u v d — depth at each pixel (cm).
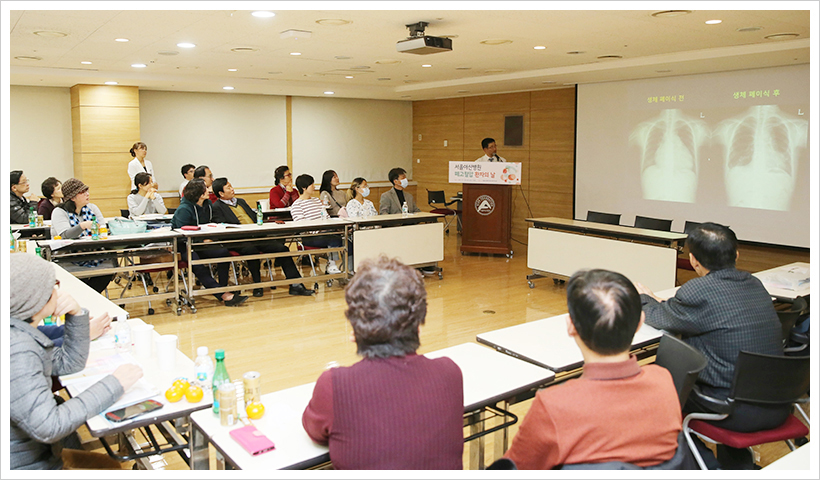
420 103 1277
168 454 306
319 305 604
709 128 801
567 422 143
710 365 247
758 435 233
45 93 935
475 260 848
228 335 508
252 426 192
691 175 827
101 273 518
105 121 922
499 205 853
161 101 1021
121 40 584
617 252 600
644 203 883
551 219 695
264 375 420
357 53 675
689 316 254
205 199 623
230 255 609
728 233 257
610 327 148
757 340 242
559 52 671
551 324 300
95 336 237
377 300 157
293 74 869
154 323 540
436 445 158
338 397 154
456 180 872
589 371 152
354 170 1243
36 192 941
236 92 1073
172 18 486
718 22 507
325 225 644
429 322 548
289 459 174
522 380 229
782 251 767
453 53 678
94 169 922
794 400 232
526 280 719
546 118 1024
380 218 684
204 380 226
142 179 715
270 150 1143
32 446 176
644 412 146
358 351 162
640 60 720
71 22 499
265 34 557
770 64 711
